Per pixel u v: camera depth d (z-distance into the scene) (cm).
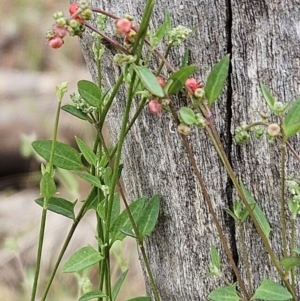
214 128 53
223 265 57
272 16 52
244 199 53
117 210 58
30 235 118
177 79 52
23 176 149
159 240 59
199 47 54
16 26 203
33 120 150
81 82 55
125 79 52
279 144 54
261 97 53
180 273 59
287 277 54
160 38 52
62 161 57
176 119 53
